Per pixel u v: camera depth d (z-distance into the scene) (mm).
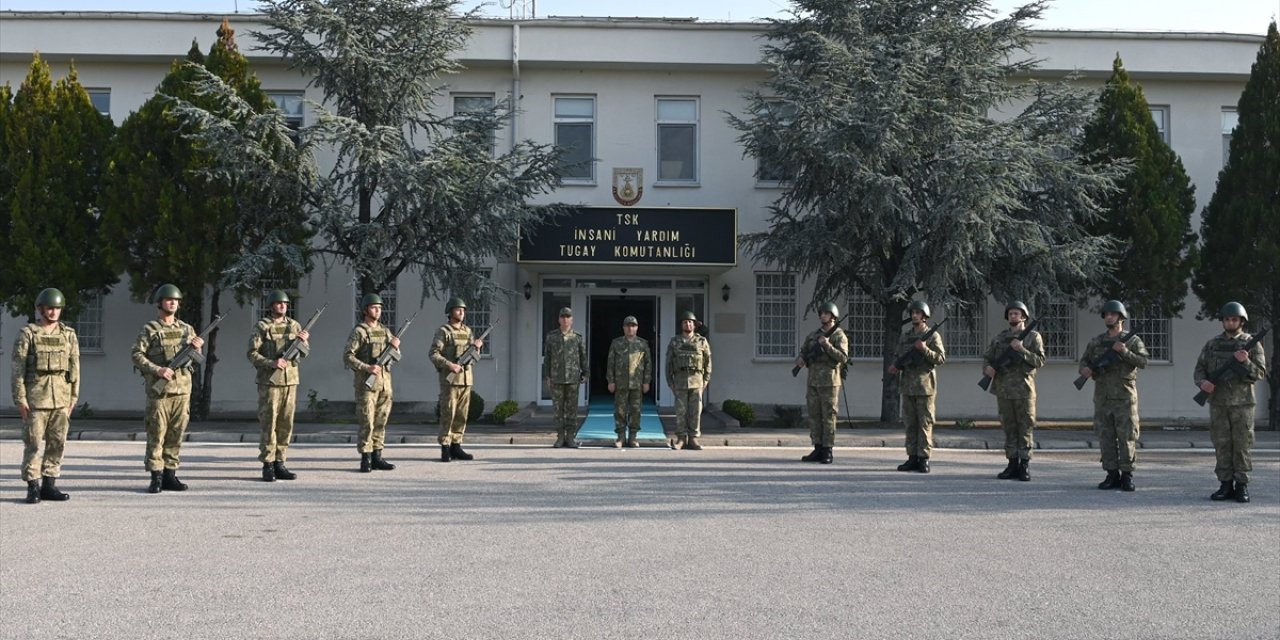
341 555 7582
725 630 5727
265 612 6023
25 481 10188
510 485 11281
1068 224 19391
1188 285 21625
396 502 10031
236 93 19016
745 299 23328
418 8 18875
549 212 20094
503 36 22828
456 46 19516
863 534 8523
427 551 7738
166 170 19438
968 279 18656
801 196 19656
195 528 8617
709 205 23344
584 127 23531
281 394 11617
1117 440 11539
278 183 18344
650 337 23562
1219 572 7266
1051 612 6168
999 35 19219
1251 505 10359
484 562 7379
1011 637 5660
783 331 23484
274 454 11594
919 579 6961
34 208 18859
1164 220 20172
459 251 19328
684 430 16031
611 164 23344
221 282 18109
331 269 22406
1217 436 10719
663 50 22969
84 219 19469
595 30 22953
